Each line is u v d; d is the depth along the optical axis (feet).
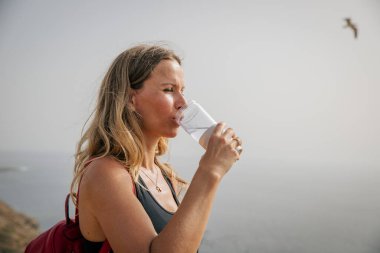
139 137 3.81
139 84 3.88
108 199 3.07
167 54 3.97
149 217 3.42
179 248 2.80
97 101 4.15
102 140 3.88
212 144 3.33
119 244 2.93
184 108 3.83
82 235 3.41
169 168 4.91
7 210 40.65
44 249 3.57
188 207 2.99
